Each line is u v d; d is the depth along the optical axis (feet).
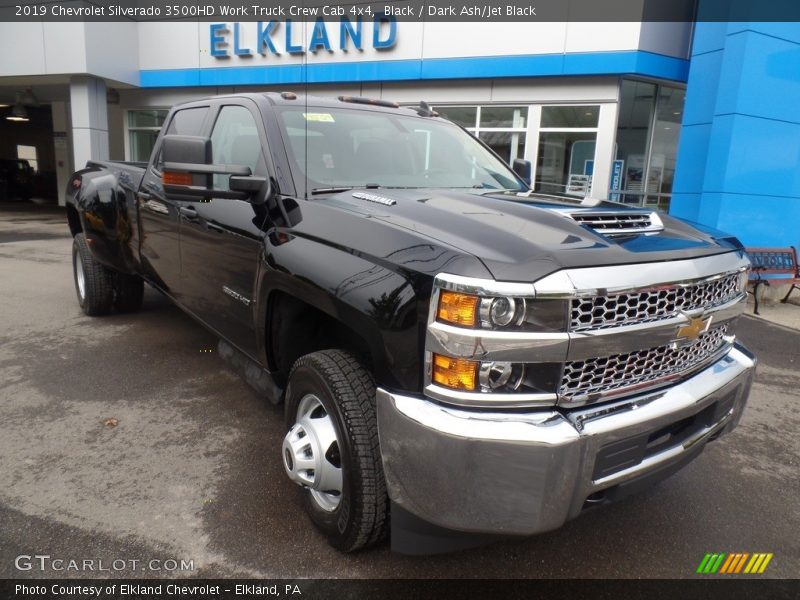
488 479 6.38
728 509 9.88
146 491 9.61
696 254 7.80
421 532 7.23
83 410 12.44
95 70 44.98
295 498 9.59
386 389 7.03
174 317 19.35
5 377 14.03
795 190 28.84
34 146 96.43
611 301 6.85
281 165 10.06
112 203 16.14
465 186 11.45
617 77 35.86
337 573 7.95
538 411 6.68
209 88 47.80
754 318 23.63
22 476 9.89
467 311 6.36
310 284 8.21
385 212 8.37
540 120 38.40
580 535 9.04
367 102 12.79
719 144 27.86
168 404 12.87
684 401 7.57
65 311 19.97
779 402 14.71
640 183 39.86
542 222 7.75
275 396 10.24
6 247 34.53
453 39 38.86
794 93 27.76
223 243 10.96
